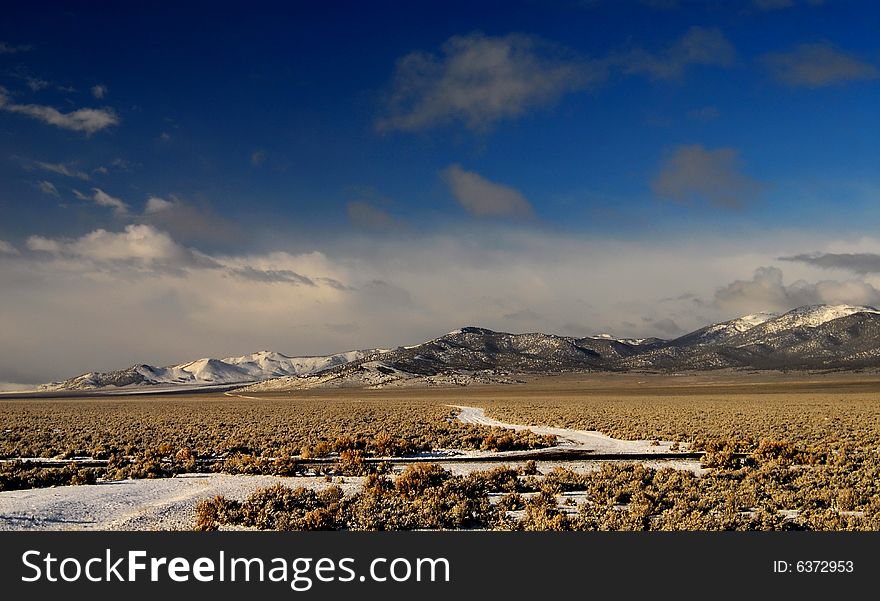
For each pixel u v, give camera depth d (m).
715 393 166.88
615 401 128.75
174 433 61.38
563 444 51.28
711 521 21.64
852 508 24.97
